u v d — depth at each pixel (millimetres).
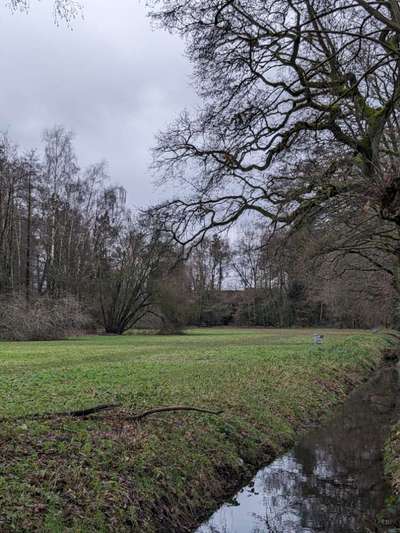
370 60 10367
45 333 42656
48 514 6090
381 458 11391
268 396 14906
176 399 12383
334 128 10164
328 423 15039
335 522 8016
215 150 10938
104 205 56188
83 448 7887
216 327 78938
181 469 8727
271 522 8016
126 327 60094
